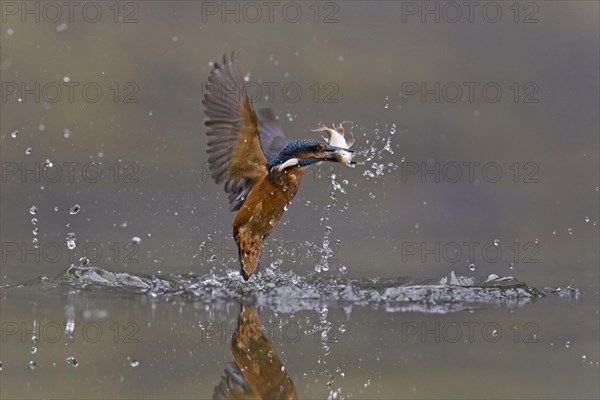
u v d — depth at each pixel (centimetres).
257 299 1041
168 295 1056
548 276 1243
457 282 1147
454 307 1013
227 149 1097
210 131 1093
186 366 745
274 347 823
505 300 1056
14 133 1318
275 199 1083
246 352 790
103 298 1025
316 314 960
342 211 1664
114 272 1174
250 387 687
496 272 1270
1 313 934
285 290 1093
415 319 940
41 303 989
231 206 1139
